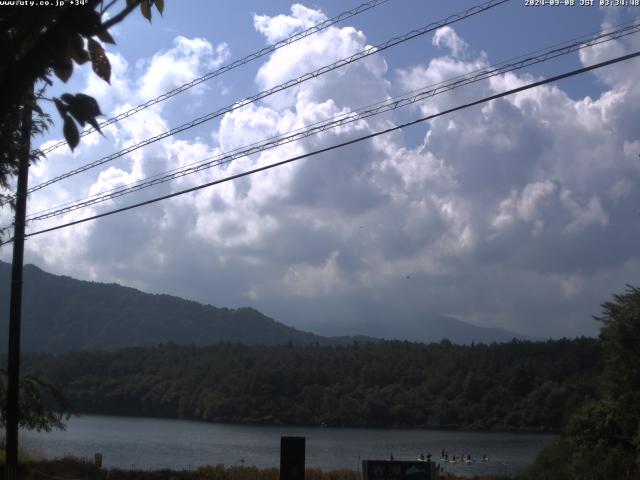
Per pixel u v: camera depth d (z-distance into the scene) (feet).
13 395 68.95
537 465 122.01
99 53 11.92
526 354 414.00
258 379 451.12
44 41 11.34
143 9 12.97
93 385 460.14
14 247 70.08
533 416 367.45
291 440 52.16
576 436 115.34
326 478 102.99
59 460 101.04
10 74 11.37
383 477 45.73
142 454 225.15
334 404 428.97
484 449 277.44
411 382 451.53
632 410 108.99
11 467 67.92
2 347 411.75
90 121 11.52
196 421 440.04
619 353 113.29
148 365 498.28
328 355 495.00
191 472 104.58
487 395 395.96
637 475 99.25
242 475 100.53
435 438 338.95
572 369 375.45
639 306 112.98
